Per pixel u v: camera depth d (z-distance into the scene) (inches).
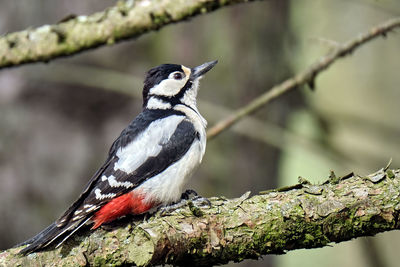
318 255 653.3
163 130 335.9
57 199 464.4
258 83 498.3
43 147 465.4
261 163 504.1
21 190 463.2
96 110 470.6
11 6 465.4
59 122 466.9
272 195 276.5
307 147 485.4
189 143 336.8
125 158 326.6
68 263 278.2
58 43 305.1
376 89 677.3
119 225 282.8
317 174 642.8
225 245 272.7
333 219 264.7
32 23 464.8
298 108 514.9
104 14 304.3
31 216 462.0
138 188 320.5
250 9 493.7
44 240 277.9
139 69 475.8
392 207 260.1
